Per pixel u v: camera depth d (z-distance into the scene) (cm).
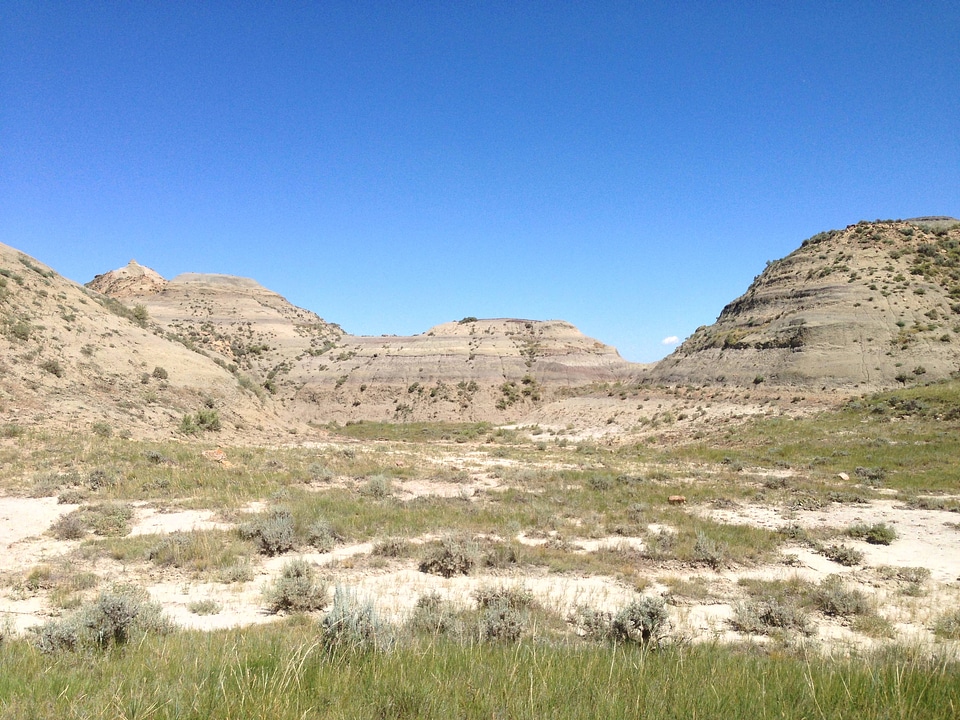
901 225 8150
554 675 598
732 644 930
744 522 2031
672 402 6147
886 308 6172
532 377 9412
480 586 1211
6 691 536
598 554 1558
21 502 1936
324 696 522
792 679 602
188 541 1502
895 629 1066
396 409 8806
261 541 1550
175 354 5097
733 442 4553
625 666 651
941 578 1424
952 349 5506
